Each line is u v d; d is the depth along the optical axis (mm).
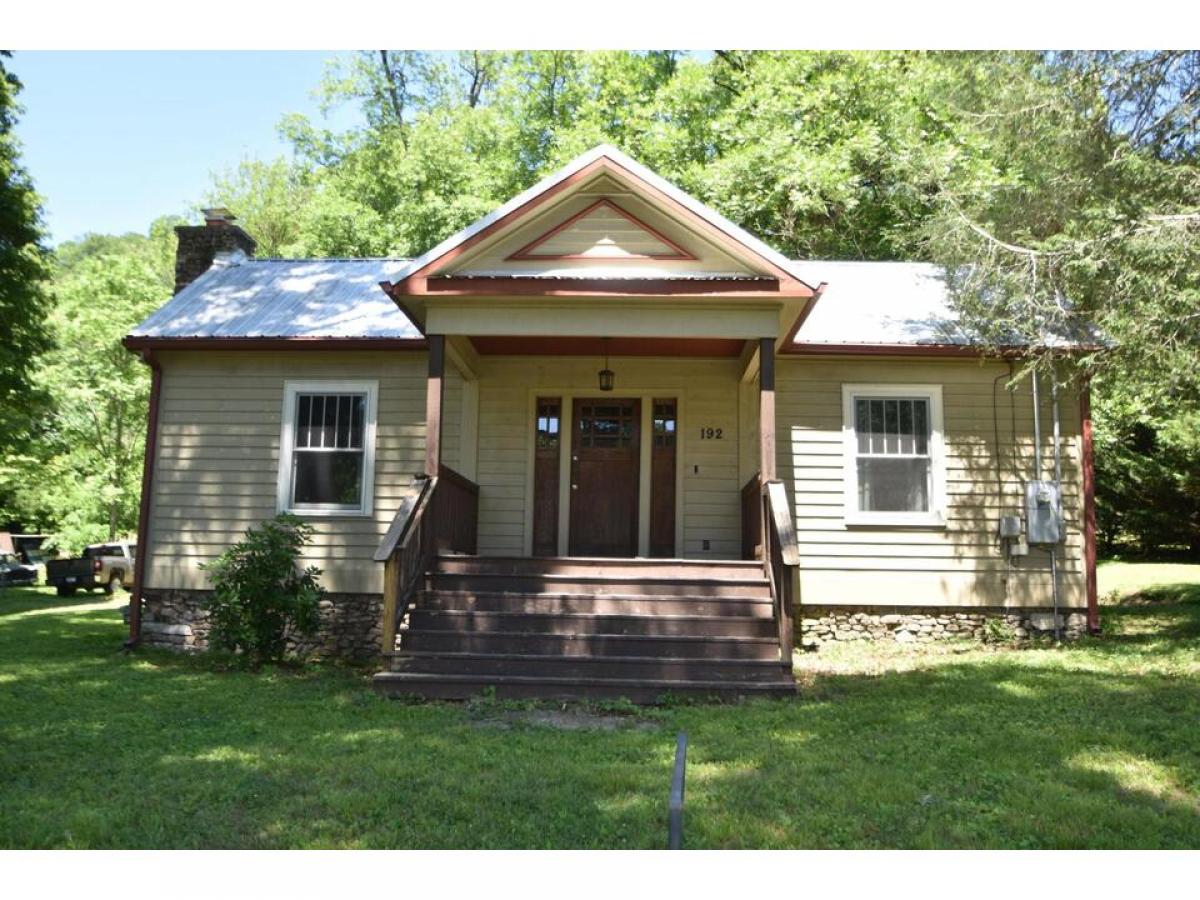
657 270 9547
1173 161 10617
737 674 8070
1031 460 11281
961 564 11172
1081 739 6047
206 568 10453
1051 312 10289
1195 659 8898
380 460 11648
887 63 20844
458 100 31641
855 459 11336
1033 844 4309
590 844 4312
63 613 17438
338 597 11477
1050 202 11289
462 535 11023
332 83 30594
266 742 6312
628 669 8102
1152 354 9461
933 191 14875
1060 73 10953
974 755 5746
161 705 7668
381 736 6496
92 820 4582
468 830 4504
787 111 20672
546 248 9656
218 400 11836
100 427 26500
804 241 20797
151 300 26688
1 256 15797
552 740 6363
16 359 16266
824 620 11234
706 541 11875
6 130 15695
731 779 5324
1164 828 4492
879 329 11531
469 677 8023
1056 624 11031
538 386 12250
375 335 11453
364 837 4398
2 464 25719
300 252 27484
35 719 7078
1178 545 20484
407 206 24703
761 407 9227
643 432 12203
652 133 21953
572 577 9070
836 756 5805
